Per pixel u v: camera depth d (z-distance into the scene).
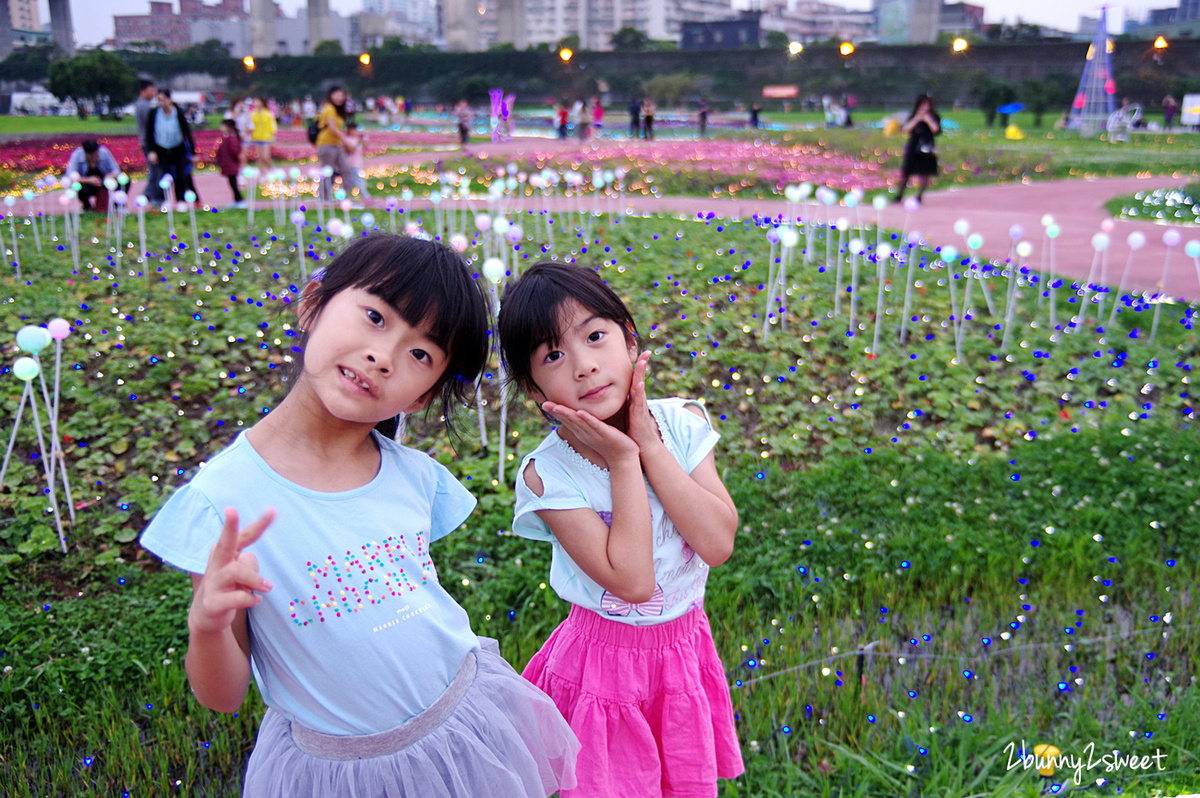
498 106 36.91
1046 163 22.42
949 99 56.97
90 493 4.65
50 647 3.46
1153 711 3.11
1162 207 14.78
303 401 1.69
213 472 1.61
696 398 5.93
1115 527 4.36
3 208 13.03
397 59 68.81
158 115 12.35
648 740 2.13
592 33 120.12
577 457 2.10
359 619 1.65
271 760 1.71
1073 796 2.72
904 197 16.44
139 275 8.13
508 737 1.81
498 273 4.18
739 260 8.60
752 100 61.97
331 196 12.84
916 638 3.56
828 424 5.53
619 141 33.09
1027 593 3.94
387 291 1.59
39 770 2.94
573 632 2.23
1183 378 6.01
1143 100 49.12
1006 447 5.35
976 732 3.01
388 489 1.78
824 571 4.05
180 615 3.66
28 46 81.06
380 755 1.67
